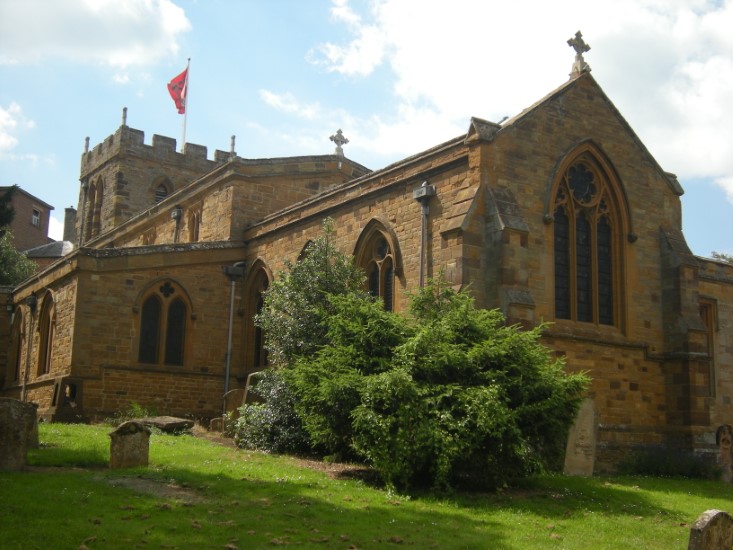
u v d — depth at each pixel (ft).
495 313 66.03
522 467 59.11
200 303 114.21
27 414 55.77
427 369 58.75
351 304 65.41
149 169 199.52
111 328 106.32
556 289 84.74
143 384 107.55
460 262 76.95
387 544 41.27
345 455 68.23
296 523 44.27
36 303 124.47
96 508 43.78
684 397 88.22
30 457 59.67
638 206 92.27
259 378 81.82
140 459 58.85
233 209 121.49
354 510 48.80
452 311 64.03
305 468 63.67
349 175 131.95
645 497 61.77
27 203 269.03
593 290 87.56
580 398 62.34
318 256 87.81
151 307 110.93
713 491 70.54
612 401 85.25
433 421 56.18
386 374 56.85
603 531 48.06
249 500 49.24
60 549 35.88
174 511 44.65
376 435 56.59
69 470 55.93
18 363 135.44
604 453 82.84
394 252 89.66
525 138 84.17
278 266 111.86
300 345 82.94
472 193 79.46
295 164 127.44
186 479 54.03
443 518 48.49
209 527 41.73
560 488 62.13
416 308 68.33
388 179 92.84
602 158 90.17
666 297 91.86
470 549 41.32
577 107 89.40
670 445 88.53
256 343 115.34
